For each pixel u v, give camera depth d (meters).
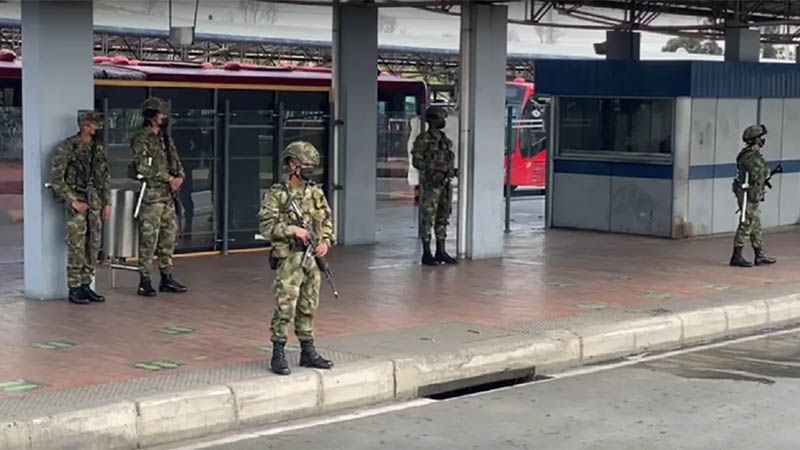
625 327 12.02
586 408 9.39
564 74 21.09
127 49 29.41
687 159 20.02
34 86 12.63
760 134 16.83
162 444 8.39
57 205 12.84
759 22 22.83
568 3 22.16
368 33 18.36
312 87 18.02
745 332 13.33
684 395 9.88
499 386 10.61
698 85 19.95
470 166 16.81
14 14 23.56
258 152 17.44
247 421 8.94
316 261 9.55
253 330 11.42
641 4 22.45
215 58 30.81
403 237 19.66
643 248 18.73
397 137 20.05
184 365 9.78
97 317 11.98
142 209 13.25
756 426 8.78
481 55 16.62
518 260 17.02
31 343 10.64
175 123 16.44
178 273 15.12
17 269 15.24
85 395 8.60
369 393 9.73
